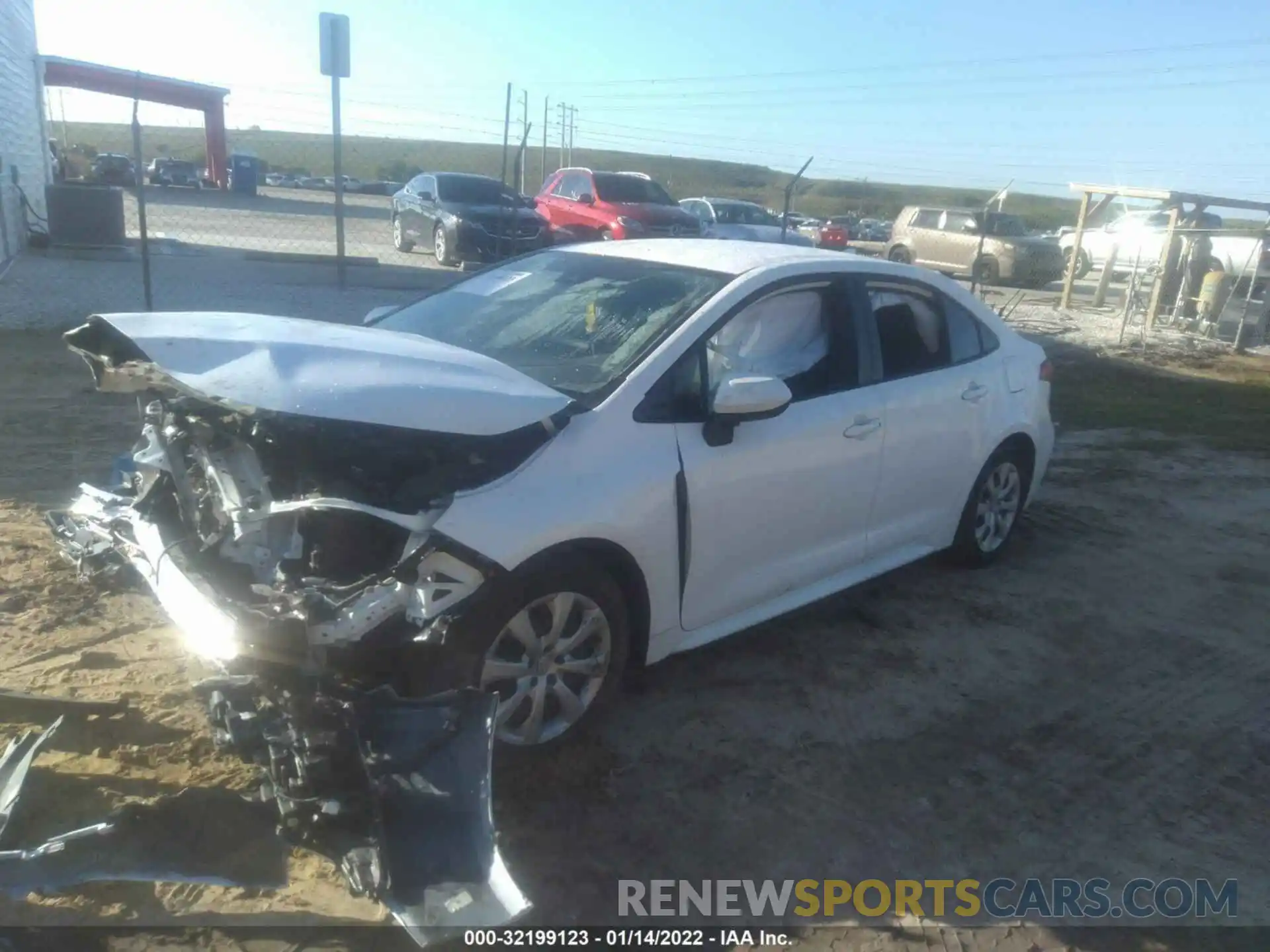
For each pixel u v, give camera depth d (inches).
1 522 207.5
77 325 420.8
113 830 119.5
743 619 168.6
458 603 125.6
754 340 166.2
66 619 170.6
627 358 152.4
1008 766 154.3
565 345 160.4
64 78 1122.7
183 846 119.7
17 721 141.0
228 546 134.3
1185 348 618.8
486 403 129.1
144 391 140.3
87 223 647.1
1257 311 655.8
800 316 175.6
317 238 878.4
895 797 144.3
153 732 141.7
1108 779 153.0
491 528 126.1
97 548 174.1
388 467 132.4
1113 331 661.9
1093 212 787.4
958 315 211.0
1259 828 144.2
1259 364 600.1
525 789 138.5
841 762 151.8
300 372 124.9
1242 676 189.5
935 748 157.6
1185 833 141.8
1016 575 230.5
